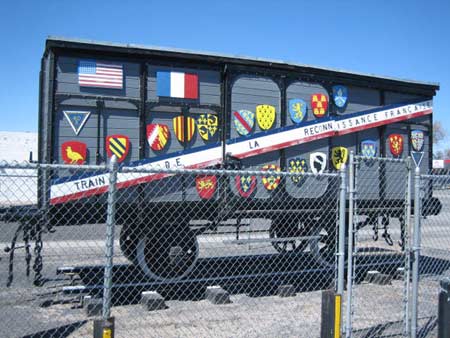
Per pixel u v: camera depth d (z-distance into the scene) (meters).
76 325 5.93
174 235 7.91
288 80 8.66
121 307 6.93
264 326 6.09
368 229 16.36
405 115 9.87
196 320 6.33
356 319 6.32
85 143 7.17
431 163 10.30
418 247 5.19
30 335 5.52
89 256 10.47
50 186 6.93
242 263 10.20
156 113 7.65
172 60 7.78
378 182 9.52
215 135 8.02
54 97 7.04
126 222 7.67
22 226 7.00
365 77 9.33
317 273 9.34
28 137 27.78
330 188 8.95
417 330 5.77
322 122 8.88
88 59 7.26
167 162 7.62
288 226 9.56
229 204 7.99
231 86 8.16
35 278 7.72
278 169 8.48
